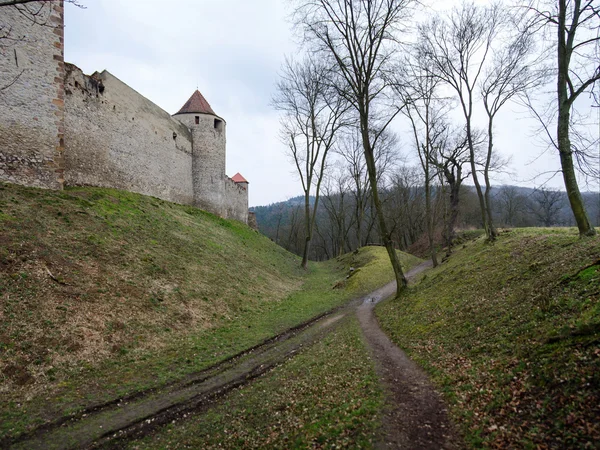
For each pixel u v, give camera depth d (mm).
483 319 7531
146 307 10453
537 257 9945
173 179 26141
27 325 7602
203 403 6477
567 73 9555
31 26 13586
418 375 6285
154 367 7965
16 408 5754
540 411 3793
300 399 5922
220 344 9797
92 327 8539
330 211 55969
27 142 13398
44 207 12461
